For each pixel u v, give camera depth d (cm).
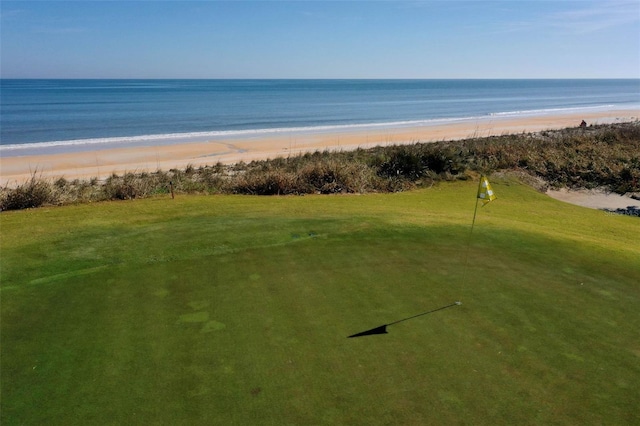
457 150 2169
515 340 577
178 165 2564
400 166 1820
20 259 780
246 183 1468
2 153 2938
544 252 889
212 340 556
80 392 464
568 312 655
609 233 1187
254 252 838
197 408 445
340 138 3759
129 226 977
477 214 1241
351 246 882
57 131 4219
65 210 1103
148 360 515
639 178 1964
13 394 461
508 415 448
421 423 435
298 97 10300
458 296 689
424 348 552
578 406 464
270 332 577
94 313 614
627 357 550
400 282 732
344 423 431
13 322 589
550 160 2105
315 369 507
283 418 436
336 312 631
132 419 430
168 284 704
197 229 959
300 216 1084
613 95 12650
